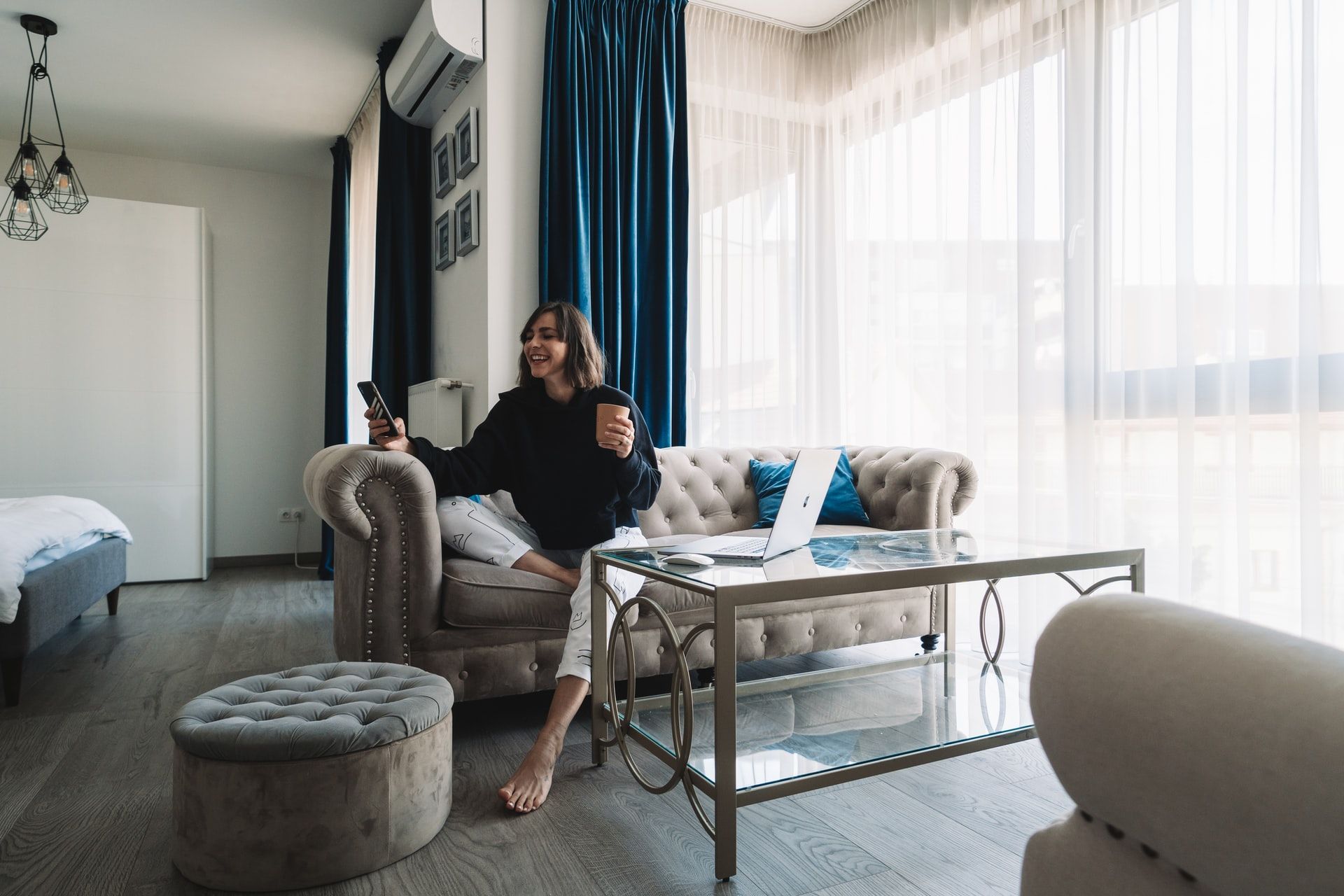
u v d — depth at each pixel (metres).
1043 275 2.81
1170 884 0.56
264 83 4.16
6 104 4.34
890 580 1.47
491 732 2.08
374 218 4.41
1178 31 2.42
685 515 2.85
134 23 3.56
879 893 1.31
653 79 3.37
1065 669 0.61
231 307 5.27
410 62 3.28
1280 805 0.45
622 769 1.83
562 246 3.14
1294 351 2.18
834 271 3.71
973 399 3.03
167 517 4.56
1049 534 2.78
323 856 1.33
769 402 3.65
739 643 2.31
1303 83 2.11
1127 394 2.56
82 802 1.67
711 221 3.57
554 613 2.09
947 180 3.19
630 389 3.25
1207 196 2.38
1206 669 0.51
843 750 1.50
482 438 2.21
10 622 2.29
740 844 1.48
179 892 1.32
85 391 4.41
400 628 1.99
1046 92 2.80
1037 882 0.67
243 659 2.85
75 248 4.40
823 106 3.78
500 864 1.40
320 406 5.50
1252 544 2.25
